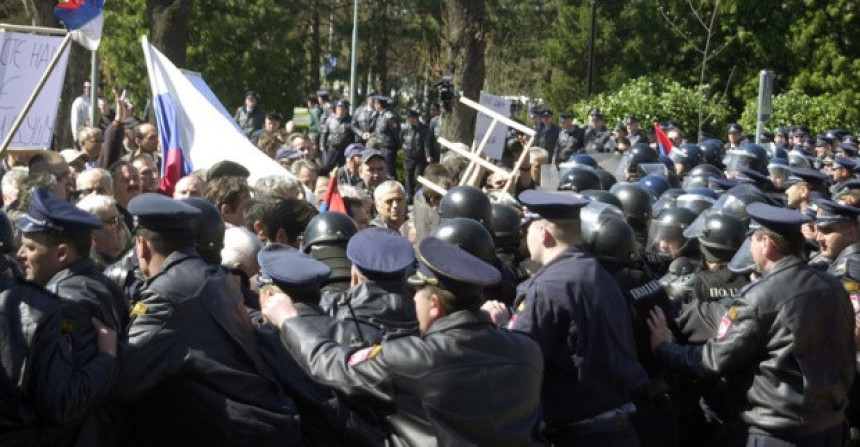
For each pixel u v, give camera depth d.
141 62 29.41
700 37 37.41
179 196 6.80
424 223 7.18
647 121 29.84
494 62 44.22
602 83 39.59
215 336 4.24
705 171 11.18
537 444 3.94
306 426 4.45
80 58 17.47
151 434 4.30
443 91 16.39
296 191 6.82
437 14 41.38
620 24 39.47
